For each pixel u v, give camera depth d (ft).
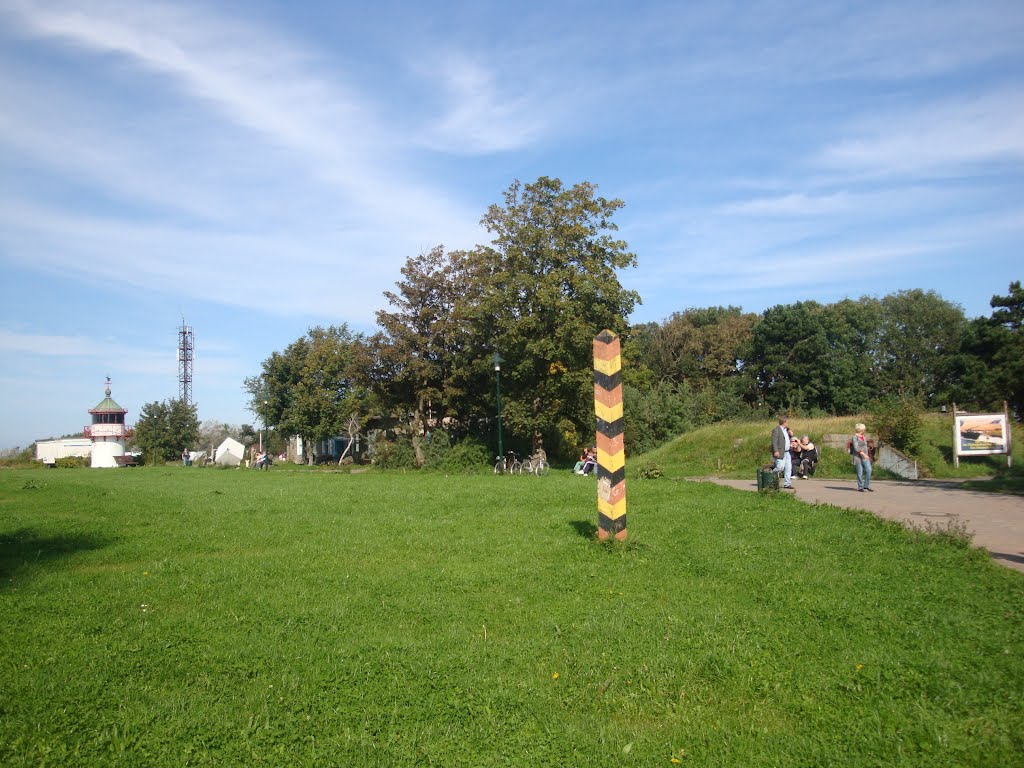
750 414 218.18
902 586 31.42
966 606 28.45
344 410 211.41
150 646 25.55
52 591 33.42
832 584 32.07
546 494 68.95
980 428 98.37
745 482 88.07
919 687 21.27
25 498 76.89
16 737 18.66
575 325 135.03
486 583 34.19
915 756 17.71
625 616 28.50
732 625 27.22
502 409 150.82
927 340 261.44
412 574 36.14
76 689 21.63
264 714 20.17
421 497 68.90
